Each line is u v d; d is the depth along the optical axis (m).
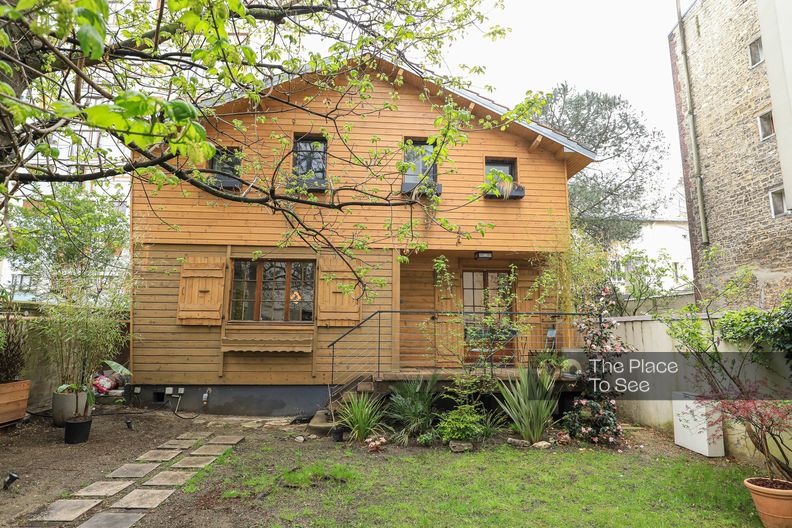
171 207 8.99
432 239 9.27
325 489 4.70
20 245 3.07
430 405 7.16
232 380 8.77
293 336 8.93
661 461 5.80
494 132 9.71
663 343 7.30
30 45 3.33
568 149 9.38
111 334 7.65
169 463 5.50
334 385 8.86
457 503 4.39
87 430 6.38
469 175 9.52
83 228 7.31
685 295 12.52
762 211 11.04
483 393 7.17
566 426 6.83
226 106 8.82
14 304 7.89
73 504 4.23
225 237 9.02
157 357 8.72
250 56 3.10
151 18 5.09
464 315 7.91
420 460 5.73
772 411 4.24
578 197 16.59
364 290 5.54
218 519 3.96
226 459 5.64
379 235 9.20
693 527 3.93
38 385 8.48
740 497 4.54
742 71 11.63
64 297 7.36
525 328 7.39
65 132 2.81
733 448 5.96
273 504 4.29
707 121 12.76
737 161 11.76
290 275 9.24
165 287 8.88
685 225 20.58
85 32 1.54
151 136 2.01
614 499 4.54
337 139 9.39
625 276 12.28
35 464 5.34
